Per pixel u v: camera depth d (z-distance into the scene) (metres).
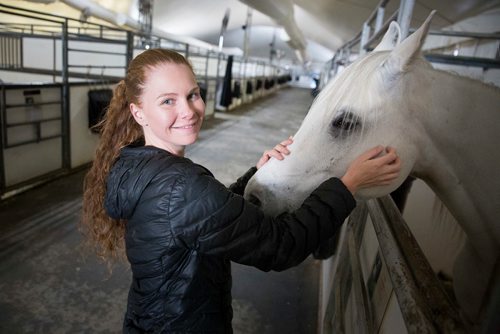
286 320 1.75
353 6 3.98
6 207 2.66
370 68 0.84
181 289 0.69
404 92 0.82
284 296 1.93
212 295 0.73
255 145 5.53
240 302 1.85
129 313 0.77
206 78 7.20
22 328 1.55
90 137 3.83
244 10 11.42
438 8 2.54
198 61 8.45
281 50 23.23
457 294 1.03
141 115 0.72
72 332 1.56
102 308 1.72
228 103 8.52
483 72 2.02
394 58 0.80
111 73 5.51
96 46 5.34
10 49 5.47
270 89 16.94
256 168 1.12
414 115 0.84
